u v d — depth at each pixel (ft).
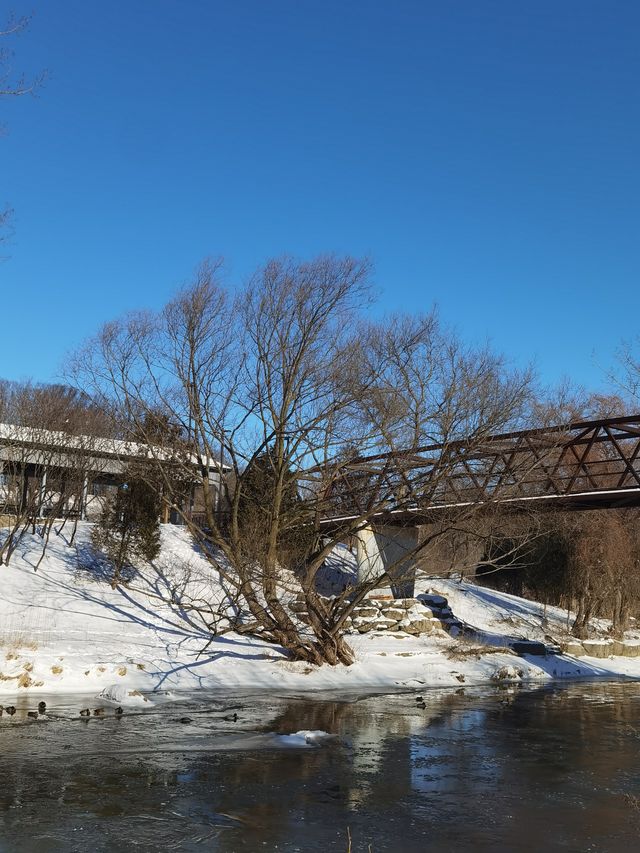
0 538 111.55
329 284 80.94
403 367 83.76
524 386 101.04
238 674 78.23
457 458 83.20
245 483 92.17
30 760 45.01
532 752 54.29
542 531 119.03
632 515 143.43
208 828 35.42
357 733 57.57
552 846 35.27
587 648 120.37
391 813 39.06
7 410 118.83
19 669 66.44
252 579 83.41
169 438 87.20
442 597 127.24
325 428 81.61
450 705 73.36
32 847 32.17
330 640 86.84
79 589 100.42
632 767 50.60
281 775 44.83
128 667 73.05
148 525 108.99
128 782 41.70
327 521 92.79
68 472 114.62
